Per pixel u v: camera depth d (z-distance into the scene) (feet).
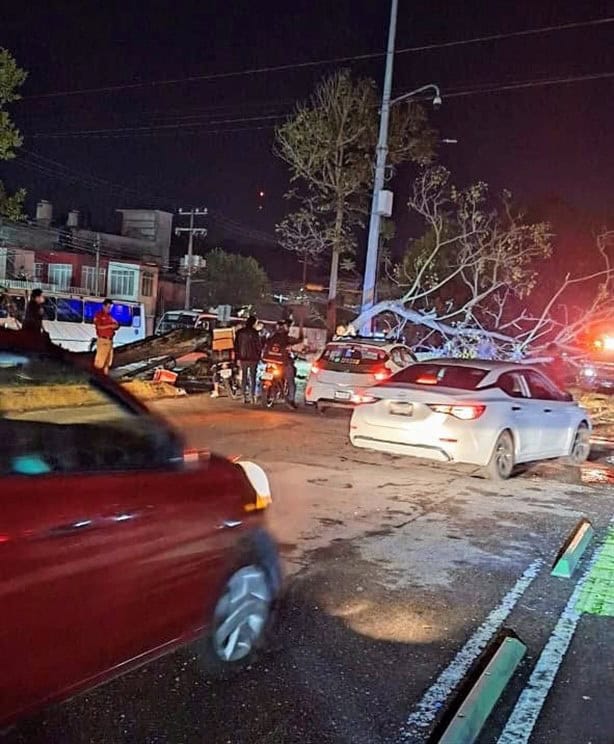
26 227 150.41
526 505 31.12
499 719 14.39
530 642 17.84
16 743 12.38
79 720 13.24
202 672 15.12
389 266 98.07
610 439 53.62
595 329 85.15
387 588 20.67
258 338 56.75
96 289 150.00
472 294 87.04
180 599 13.46
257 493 15.71
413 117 91.04
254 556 15.51
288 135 92.99
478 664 16.38
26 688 10.63
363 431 35.65
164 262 184.14
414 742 13.26
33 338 13.15
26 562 10.46
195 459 14.82
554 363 79.92
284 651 16.42
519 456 36.47
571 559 23.02
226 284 182.60
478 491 32.96
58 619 10.97
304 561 22.43
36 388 13.16
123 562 12.07
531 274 81.51
